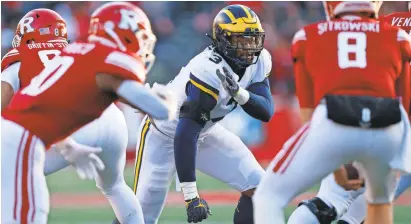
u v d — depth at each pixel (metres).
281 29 48.22
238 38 15.69
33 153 13.25
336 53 13.71
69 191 32.03
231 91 15.34
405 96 14.19
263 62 16.58
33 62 16.28
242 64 15.95
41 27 16.81
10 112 13.59
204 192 31.86
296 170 13.59
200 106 15.81
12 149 13.21
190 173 15.83
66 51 13.72
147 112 13.29
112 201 16.20
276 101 43.38
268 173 13.90
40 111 13.38
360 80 13.51
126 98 13.21
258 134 40.66
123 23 13.73
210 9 49.66
